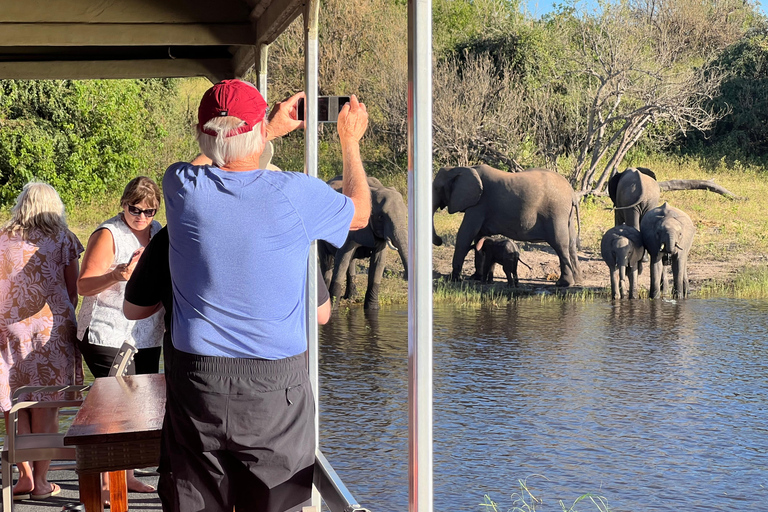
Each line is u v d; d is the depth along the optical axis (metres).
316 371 3.21
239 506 1.99
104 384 3.01
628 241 23.14
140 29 4.45
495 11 29.59
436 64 28.39
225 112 1.94
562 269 23.56
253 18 4.48
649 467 11.36
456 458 11.01
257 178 1.93
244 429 1.91
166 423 2.00
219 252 1.89
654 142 29.86
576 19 29.41
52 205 3.83
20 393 3.17
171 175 1.97
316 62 3.22
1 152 21.06
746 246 26.25
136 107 23.42
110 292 3.62
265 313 1.91
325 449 10.32
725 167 29.33
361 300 21.34
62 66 5.88
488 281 23.64
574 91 28.41
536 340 18.30
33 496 3.85
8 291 3.74
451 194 23.41
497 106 28.03
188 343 1.91
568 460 11.28
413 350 2.24
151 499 3.82
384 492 8.88
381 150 26.91
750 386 15.52
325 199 1.99
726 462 11.78
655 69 28.88
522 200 23.23
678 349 18.08
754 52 29.84
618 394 14.71
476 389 14.39
